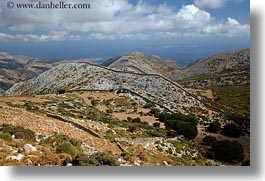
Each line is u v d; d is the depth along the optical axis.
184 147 37.69
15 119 28.80
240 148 37.19
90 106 70.06
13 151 21.56
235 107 91.56
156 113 68.06
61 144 23.28
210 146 41.78
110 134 33.12
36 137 25.58
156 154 30.34
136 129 41.97
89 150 25.59
